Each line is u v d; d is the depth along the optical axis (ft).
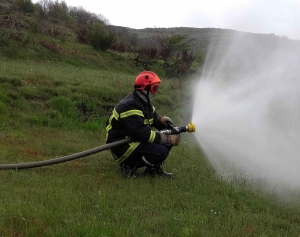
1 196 14.29
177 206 14.66
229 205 14.97
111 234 11.57
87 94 35.88
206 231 12.32
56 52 62.64
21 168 18.21
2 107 29.27
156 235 11.80
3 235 11.21
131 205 14.25
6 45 56.75
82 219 12.59
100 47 72.38
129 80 45.47
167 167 20.45
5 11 82.53
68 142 24.76
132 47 91.35
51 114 30.53
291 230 13.20
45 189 15.25
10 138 24.16
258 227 13.05
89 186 16.12
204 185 17.02
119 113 17.75
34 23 70.33
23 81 34.96
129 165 18.54
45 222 12.07
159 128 19.69
